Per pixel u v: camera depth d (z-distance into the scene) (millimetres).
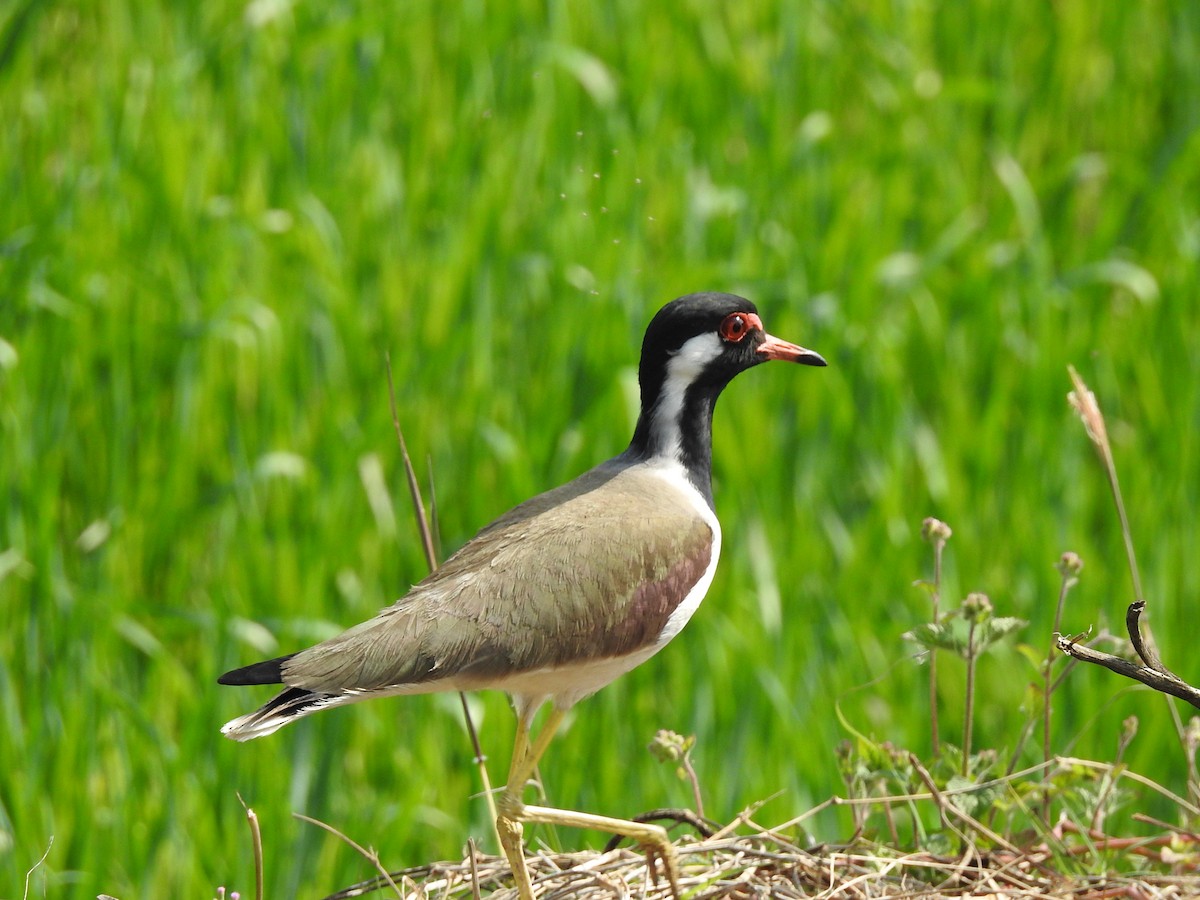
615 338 13742
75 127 15516
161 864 11422
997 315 14766
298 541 13039
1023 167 16531
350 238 14641
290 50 15742
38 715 11945
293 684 8219
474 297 13875
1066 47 16938
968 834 8953
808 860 8789
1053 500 13828
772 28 16750
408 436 13219
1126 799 9297
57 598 12188
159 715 12312
